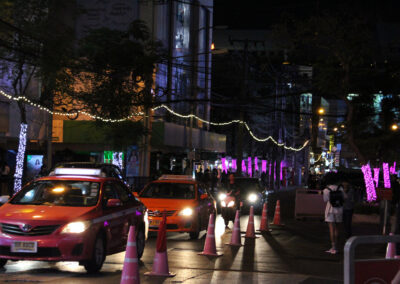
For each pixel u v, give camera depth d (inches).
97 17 1920.5
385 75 1389.0
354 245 222.8
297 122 3735.2
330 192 727.7
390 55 1389.0
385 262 231.8
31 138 1528.1
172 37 2129.7
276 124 2992.1
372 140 1550.2
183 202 836.6
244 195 1405.0
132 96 1369.3
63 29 1240.2
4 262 532.1
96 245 519.2
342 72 1336.1
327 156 4382.4
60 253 498.0
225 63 2728.8
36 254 497.0
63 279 484.7
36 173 1588.3
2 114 1401.3
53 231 500.1
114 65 1240.8
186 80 2269.9
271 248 750.5
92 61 1257.4
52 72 1155.9
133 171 1900.8
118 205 549.6
